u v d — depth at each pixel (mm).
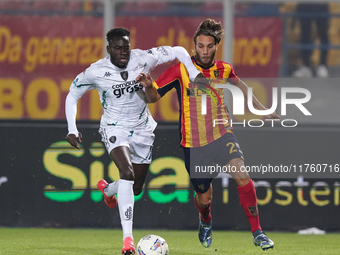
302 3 27969
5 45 28000
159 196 25062
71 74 28000
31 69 27953
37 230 24422
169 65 27250
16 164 25344
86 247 18812
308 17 28000
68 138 16641
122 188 15727
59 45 28047
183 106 16656
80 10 28078
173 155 25000
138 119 17234
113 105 16875
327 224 24688
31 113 27844
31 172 25312
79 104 27109
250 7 28016
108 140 16703
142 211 25047
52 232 23844
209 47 16031
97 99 27062
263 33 28156
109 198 18922
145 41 28109
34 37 28047
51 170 25297
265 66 28125
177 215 24984
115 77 16547
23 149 25391
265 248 15438
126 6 28188
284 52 28094
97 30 28078
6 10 28047
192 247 19266
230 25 25828
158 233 23922
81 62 28078
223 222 25031
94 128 25297
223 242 21062
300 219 24766
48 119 25531
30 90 27891
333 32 27922
